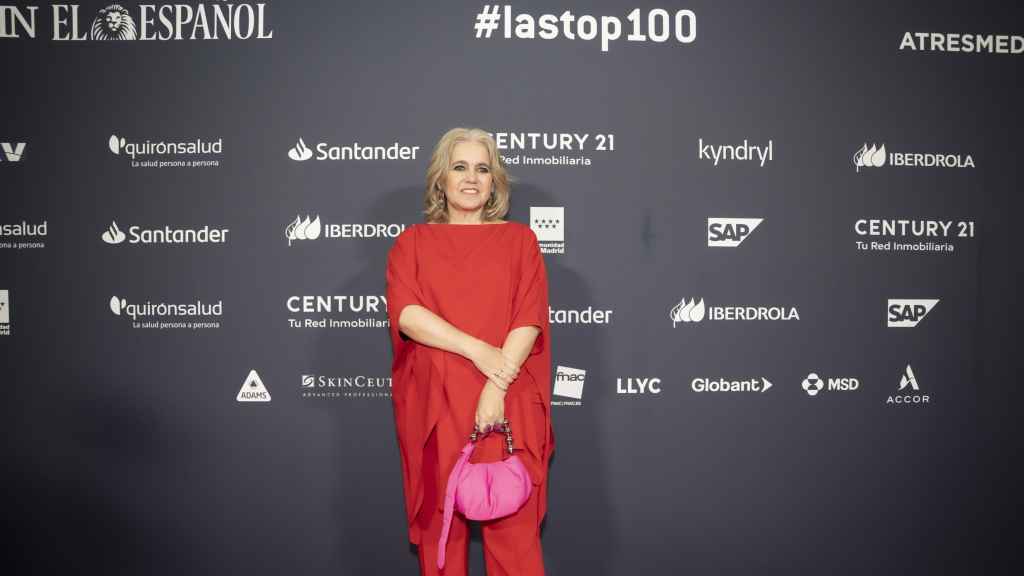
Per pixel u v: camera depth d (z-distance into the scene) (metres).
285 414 2.30
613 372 2.31
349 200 2.29
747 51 2.34
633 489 2.32
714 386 2.33
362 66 2.29
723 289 2.33
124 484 2.29
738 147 2.33
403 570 2.31
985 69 2.38
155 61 2.29
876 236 2.36
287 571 2.30
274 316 2.29
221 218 2.29
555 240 2.31
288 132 2.29
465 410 1.78
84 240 2.28
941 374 2.37
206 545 2.29
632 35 2.32
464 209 1.92
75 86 2.29
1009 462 2.37
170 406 2.29
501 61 2.30
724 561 2.34
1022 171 2.37
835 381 2.35
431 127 2.29
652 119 2.32
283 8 2.29
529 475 1.79
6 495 2.29
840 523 2.36
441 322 1.77
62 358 2.28
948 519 2.37
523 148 2.30
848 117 2.36
